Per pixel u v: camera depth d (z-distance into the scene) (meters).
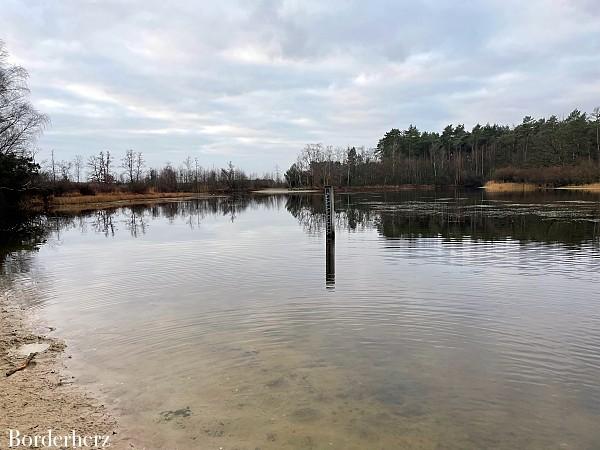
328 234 21.22
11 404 6.46
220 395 6.68
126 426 5.86
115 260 18.42
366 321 9.99
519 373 7.41
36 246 23.25
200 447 5.39
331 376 7.29
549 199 52.78
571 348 8.44
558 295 11.90
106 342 8.95
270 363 7.82
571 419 6.03
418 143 125.31
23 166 42.50
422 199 58.88
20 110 37.50
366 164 120.00
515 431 5.74
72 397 6.66
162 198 86.94
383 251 18.91
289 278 14.20
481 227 26.31
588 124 92.88
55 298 12.47
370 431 5.71
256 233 26.95
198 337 9.13
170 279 14.53
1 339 9.20
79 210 53.09
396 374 7.36
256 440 5.52
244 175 139.50
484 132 120.75
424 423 5.90
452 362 7.84
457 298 11.65
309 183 127.00
